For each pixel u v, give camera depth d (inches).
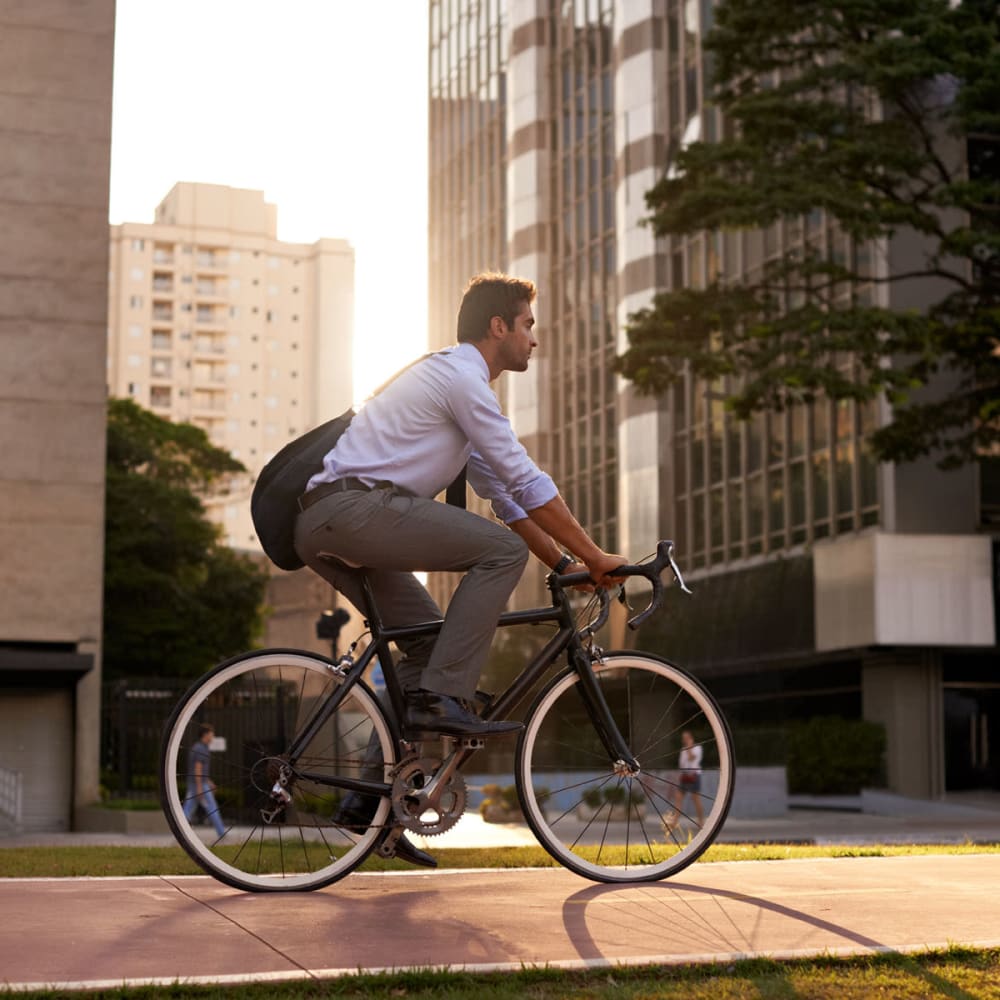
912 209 965.2
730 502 1568.7
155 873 209.8
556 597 177.9
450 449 168.7
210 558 2097.7
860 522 1342.3
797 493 1454.2
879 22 973.8
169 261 5885.8
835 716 1344.7
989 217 1015.6
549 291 2105.1
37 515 1062.4
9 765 1050.1
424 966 125.0
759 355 974.4
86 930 140.6
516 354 173.9
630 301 1788.9
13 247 1073.5
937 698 1286.9
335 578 170.2
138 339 5826.8
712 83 1037.8
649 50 1788.9
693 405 1656.0
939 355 985.5
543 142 2126.0
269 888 166.9
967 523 1298.0
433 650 165.5
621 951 134.1
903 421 1073.5
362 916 149.7
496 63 2439.7
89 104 1092.5
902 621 1259.2
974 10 998.4
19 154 1079.0
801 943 138.7
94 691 1056.8
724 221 946.1
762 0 980.6
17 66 1083.3
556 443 2066.9
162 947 132.8
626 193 1814.7
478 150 2498.8
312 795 169.5
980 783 1293.1
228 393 5910.4
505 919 148.8
